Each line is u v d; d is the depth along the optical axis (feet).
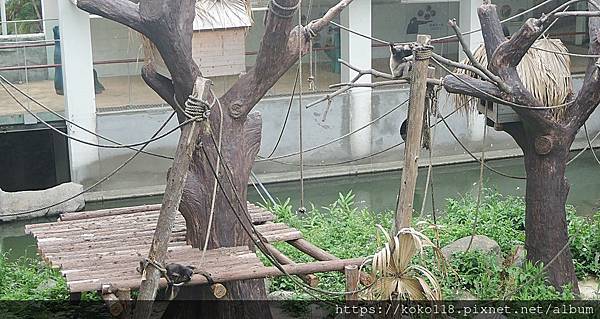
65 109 57.57
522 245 41.91
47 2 62.64
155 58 31.07
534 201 38.27
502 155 66.39
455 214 47.47
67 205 55.62
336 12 30.68
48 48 56.80
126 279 26.86
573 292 37.81
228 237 30.60
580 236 41.86
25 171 60.34
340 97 62.39
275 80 30.83
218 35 30.78
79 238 31.96
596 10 35.88
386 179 63.26
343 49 63.31
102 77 59.67
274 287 37.60
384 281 25.79
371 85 27.48
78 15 56.29
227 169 28.27
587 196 58.90
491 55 35.63
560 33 68.95
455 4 72.18
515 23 73.36
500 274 36.81
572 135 37.70
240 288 30.48
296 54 30.32
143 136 58.49
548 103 36.45
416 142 26.27
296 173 62.23
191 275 26.12
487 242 40.70
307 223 46.52
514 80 35.06
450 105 64.08
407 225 26.48
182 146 24.03
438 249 26.99
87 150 57.67
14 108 56.49
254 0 61.98
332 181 62.90
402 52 27.32
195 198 30.32
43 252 30.35
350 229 44.80
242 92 30.89
